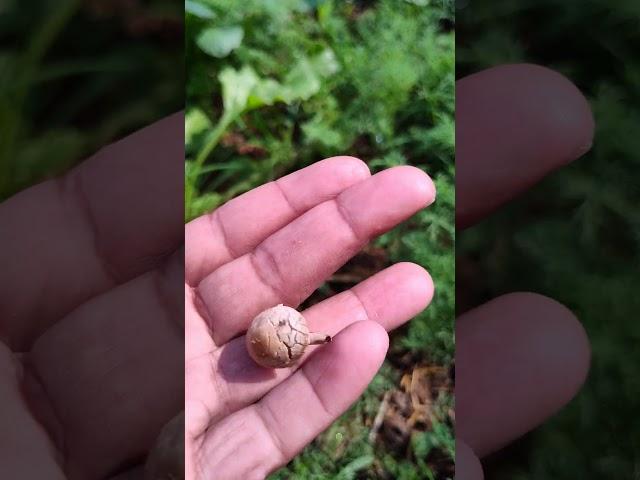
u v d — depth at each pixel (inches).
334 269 6.7
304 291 6.6
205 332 6.2
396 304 6.6
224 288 6.4
